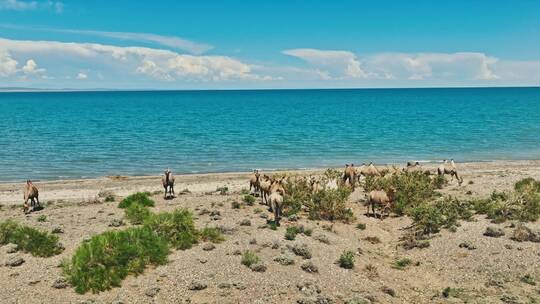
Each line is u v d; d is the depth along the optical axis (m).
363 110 152.88
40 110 164.12
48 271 16.41
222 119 118.69
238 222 22.97
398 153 61.41
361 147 66.56
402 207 26.62
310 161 55.66
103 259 16.25
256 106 190.00
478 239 21.31
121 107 187.50
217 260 17.67
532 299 15.89
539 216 24.27
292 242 20.08
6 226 20.16
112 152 62.03
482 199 27.55
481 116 118.62
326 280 16.88
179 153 61.66
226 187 36.69
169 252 18.31
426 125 97.12
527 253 19.56
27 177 46.00
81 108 179.12
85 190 38.44
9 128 93.56
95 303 14.09
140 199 28.05
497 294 16.42
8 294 14.77
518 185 30.64
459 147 66.25
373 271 18.06
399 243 21.92
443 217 23.89
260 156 59.38
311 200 26.14
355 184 35.16
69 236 20.47
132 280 15.94
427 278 18.00
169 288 15.48
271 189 26.34
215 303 14.72
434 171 44.75
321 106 183.75
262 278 16.48
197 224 22.41
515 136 77.25
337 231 23.05
